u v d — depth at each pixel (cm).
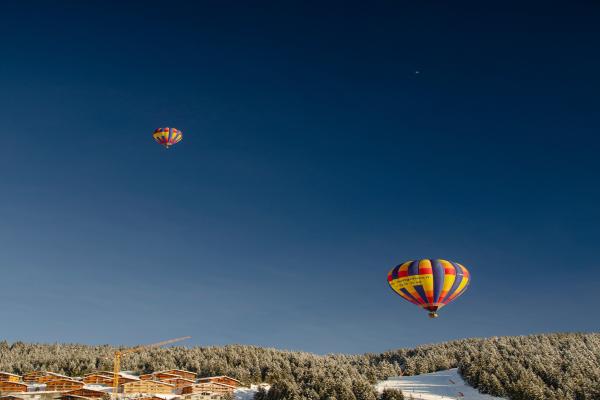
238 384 14088
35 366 16375
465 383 13138
